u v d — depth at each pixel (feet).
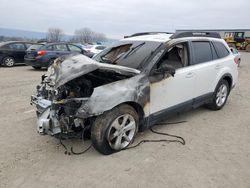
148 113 13.14
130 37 17.29
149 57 13.52
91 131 11.69
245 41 110.22
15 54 46.09
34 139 13.78
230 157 12.17
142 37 16.21
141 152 12.45
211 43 17.57
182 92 14.90
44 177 10.42
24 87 26.66
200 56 16.31
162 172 10.81
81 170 10.91
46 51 39.47
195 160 11.82
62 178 10.36
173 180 10.28
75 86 12.64
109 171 10.85
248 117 17.85
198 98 16.42
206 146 13.26
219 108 19.13
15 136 14.12
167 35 16.40
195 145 13.34
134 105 12.82
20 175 10.54
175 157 12.05
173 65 14.33
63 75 11.81
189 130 15.28
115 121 11.84
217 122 16.71
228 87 19.45
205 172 10.87
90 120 11.98
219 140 14.02
